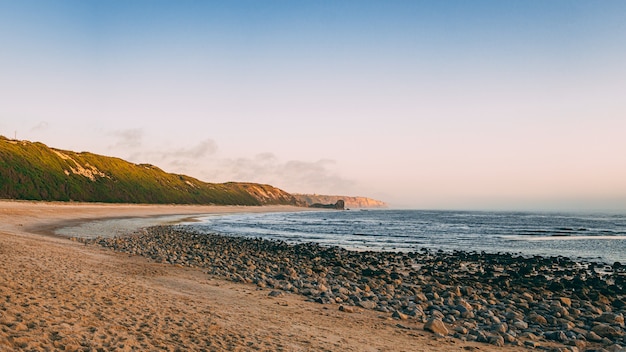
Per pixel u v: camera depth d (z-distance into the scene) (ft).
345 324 39.50
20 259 54.90
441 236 188.75
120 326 28.91
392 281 70.49
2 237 85.35
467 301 56.03
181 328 30.78
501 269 92.99
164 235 154.92
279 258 99.09
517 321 43.73
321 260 99.66
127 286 46.65
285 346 29.35
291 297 52.01
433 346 33.94
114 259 76.89
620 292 67.10
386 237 181.06
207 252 103.86
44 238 103.76
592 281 75.97
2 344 21.35
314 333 34.65
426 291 62.44
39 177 343.67
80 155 465.47
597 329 41.04
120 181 466.70
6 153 344.28
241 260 91.25
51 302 32.37
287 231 214.28
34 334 24.02
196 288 53.36
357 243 153.28
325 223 306.55
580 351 35.37
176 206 469.16
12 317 26.32
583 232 220.64
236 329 32.63
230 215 437.17
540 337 39.09
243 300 47.52
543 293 64.13
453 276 80.84
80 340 24.61
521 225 293.02
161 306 37.96
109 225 190.90
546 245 152.35
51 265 54.19
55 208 236.43
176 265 74.18
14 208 190.90
